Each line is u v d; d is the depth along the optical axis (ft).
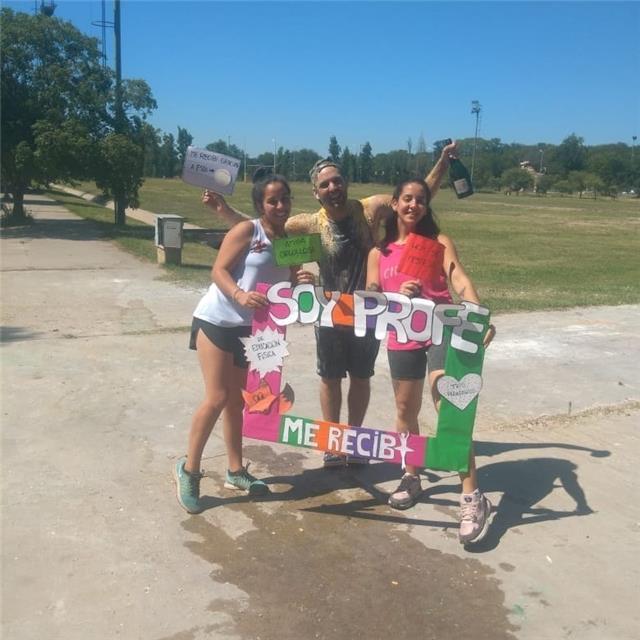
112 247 50.78
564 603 10.19
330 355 13.75
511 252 64.03
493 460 15.06
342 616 9.76
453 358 11.72
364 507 12.95
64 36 61.93
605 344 24.84
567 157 438.81
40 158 60.03
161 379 19.35
